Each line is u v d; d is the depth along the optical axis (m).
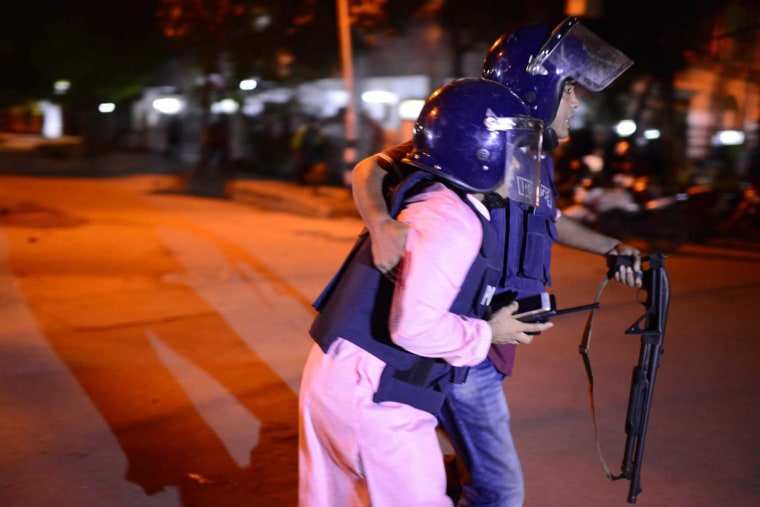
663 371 5.49
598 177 13.95
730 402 4.89
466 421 2.52
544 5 15.20
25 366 5.19
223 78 19.44
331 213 13.45
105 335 5.95
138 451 3.95
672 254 11.17
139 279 7.88
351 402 2.20
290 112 21.81
